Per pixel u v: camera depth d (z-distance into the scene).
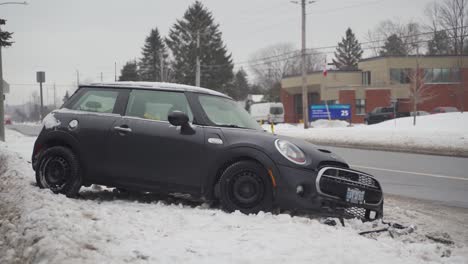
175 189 6.95
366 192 6.54
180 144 6.89
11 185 8.07
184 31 82.19
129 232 5.31
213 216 6.21
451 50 68.81
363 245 5.09
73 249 4.55
